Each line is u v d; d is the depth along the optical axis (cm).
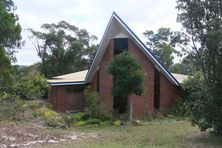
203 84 1877
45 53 5897
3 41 3219
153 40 5491
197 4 1784
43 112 2578
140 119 2939
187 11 1814
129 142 1770
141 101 3062
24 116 2475
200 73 1998
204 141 1788
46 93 3625
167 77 3188
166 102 3203
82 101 3400
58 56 5897
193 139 1847
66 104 3319
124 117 2870
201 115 1836
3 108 2584
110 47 3139
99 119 2652
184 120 2794
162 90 3181
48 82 3300
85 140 1828
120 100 3108
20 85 3200
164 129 2258
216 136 1900
